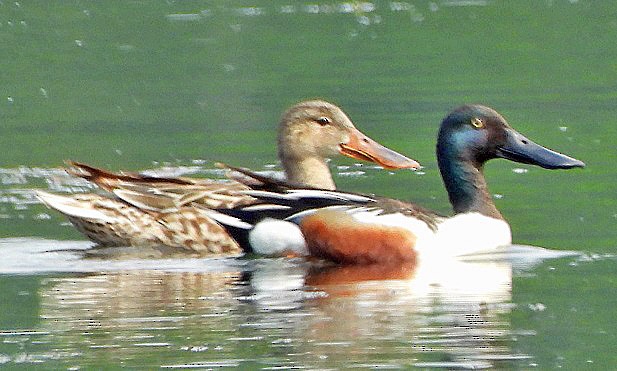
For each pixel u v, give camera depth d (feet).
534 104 77.77
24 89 85.61
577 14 109.81
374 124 72.64
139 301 42.75
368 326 39.65
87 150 69.05
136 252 50.34
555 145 67.92
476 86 83.20
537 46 97.09
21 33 104.32
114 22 108.99
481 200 51.34
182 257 49.70
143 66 92.22
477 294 43.39
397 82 84.48
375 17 110.52
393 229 48.91
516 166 65.41
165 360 36.73
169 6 117.19
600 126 71.82
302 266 48.49
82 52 97.50
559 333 39.06
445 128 51.98
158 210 50.57
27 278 46.03
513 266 47.42
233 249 50.19
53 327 39.86
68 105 80.84
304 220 49.52
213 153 67.87
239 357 36.88
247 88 83.61
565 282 44.91
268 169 64.03
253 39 101.30
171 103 80.48
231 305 42.09
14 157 67.97
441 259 48.93
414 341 38.19
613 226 53.11
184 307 41.93
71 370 36.01
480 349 37.63
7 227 53.88
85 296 43.32
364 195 50.34
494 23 106.52
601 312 41.09
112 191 50.88
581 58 92.53
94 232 50.83
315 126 55.42
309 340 38.34
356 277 46.52
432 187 60.85
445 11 112.88
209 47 98.68
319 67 90.17
